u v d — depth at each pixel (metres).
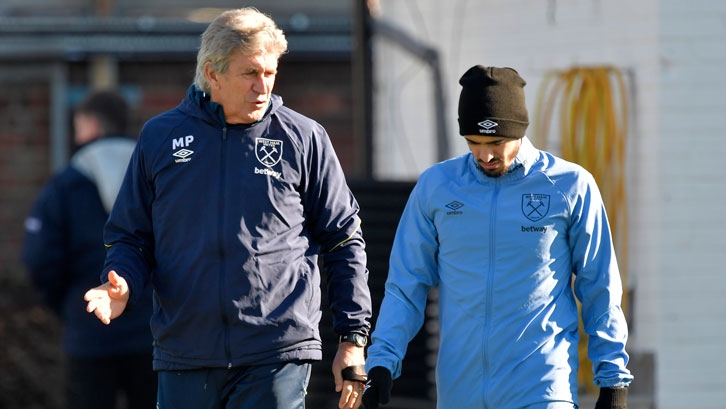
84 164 23.44
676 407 22.52
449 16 27.69
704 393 22.61
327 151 14.61
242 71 13.66
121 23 38.50
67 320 23.25
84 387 22.97
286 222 14.12
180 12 39.31
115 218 14.46
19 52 38.38
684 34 22.41
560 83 24.12
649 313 22.69
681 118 22.47
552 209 13.67
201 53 13.98
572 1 24.05
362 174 26.48
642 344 22.77
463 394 13.84
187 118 14.20
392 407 22.77
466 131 13.55
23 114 38.53
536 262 13.65
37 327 33.91
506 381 13.55
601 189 23.12
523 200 13.74
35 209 23.38
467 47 27.06
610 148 23.08
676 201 22.48
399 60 29.94
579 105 23.56
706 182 22.52
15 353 33.66
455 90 27.55
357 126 26.67
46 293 23.47
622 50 23.06
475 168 14.09
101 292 13.50
